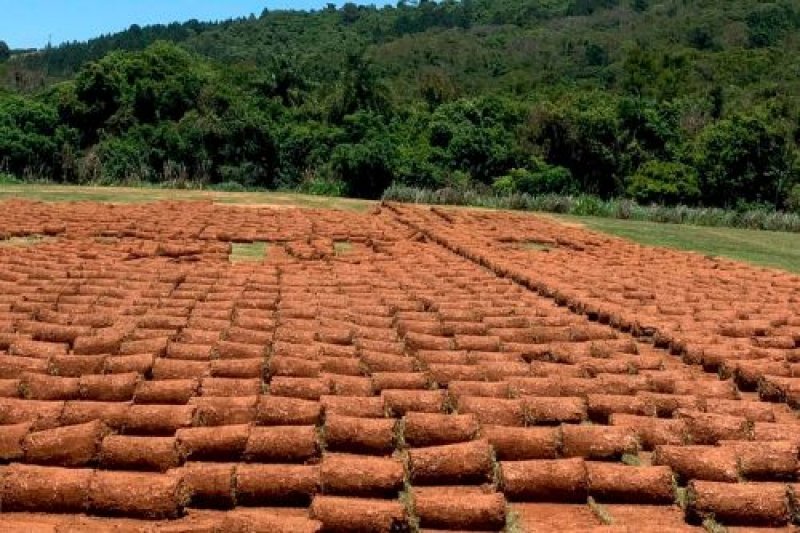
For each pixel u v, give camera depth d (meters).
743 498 7.07
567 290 15.59
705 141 48.41
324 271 17.83
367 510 6.70
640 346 12.75
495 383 9.76
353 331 12.10
